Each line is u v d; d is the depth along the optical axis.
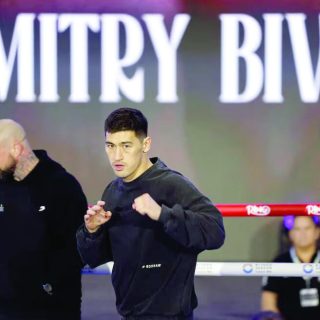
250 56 18.73
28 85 18.81
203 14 18.77
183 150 18.95
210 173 19.03
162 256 8.69
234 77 18.80
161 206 8.34
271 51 18.70
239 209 11.19
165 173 8.79
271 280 13.41
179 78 18.86
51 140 18.98
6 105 18.84
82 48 18.77
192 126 18.94
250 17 18.66
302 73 18.70
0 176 10.03
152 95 18.88
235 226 18.81
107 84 18.81
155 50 18.77
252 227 18.77
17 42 18.73
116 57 18.78
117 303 9.09
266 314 13.04
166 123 18.91
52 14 18.72
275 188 19.02
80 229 9.13
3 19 18.70
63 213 9.95
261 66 18.75
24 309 10.01
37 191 9.95
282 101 18.78
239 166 19.00
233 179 19.02
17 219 9.97
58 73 18.86
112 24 18.75
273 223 18.72
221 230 8.52
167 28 18.77
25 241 9.95
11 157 9.89
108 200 9.01
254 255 18.77
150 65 18.81
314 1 18.59
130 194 8.80
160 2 18.77
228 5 18.72
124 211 8.81
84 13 18.72
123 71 18.81
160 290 8.71
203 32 18.77
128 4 18.77
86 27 18.73
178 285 8.73
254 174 19.02
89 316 16.94
